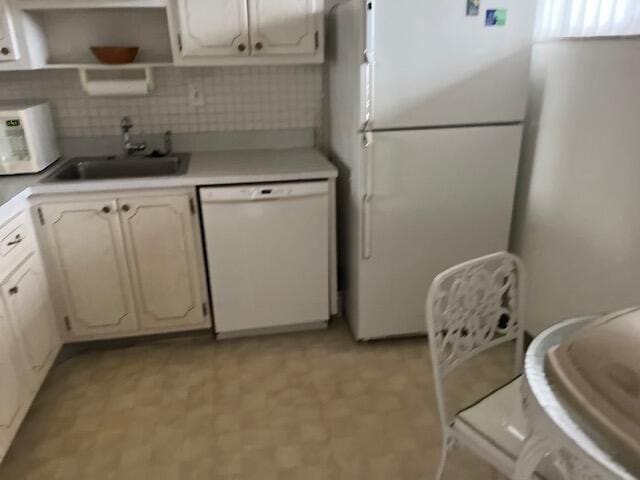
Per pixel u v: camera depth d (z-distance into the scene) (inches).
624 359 35.2
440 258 93.5
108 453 74.2
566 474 36.2
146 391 87.6
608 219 72.3
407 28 78.0
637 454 31.4
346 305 107.4
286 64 99.0
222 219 90.4
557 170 82.9
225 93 105.5
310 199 91.9
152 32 99.8
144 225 89.8
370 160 84.6
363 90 80.4
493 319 59.7
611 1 70.1
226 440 76.2
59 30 97.3
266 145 109.8
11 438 70.5
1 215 72.5
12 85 99.1
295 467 71.1
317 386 87.7
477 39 80.4
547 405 36.7
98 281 92.1
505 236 93.8
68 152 104.6
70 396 86.7
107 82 95.9
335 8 94.0
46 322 87.0
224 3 87.7
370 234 89.7
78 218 87.5
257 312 98.7
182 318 97.7
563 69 79.4
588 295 78.1
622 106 68.0
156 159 103.0
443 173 87.4
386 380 89.0
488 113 84.9
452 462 71.2
